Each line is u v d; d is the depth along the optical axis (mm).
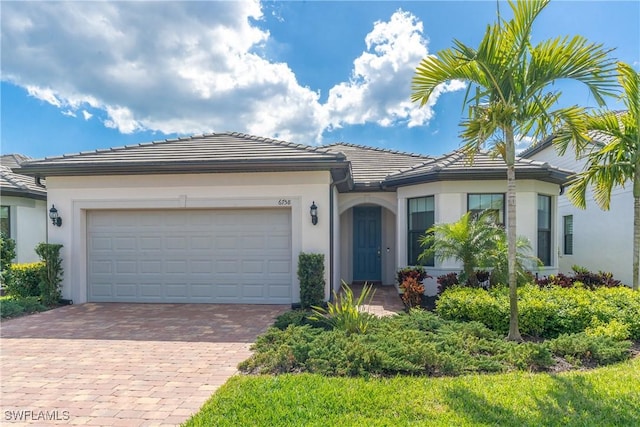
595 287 9594
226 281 10594
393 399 4297
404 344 5684
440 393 4438
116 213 10836
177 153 10531
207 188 10359
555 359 5527
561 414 3918
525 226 11219
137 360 6023
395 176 12391
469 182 11305
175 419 4086
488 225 8828
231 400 4352
